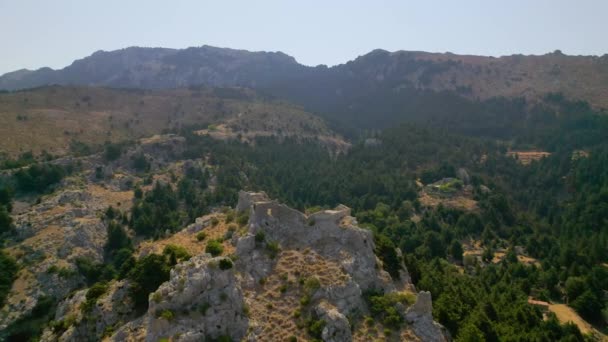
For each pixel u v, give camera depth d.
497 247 159.50
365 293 68.31
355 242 72.81
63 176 172.75
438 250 141.12
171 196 170.62
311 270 67.81
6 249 122.44
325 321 60.09
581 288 109.38
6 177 159.62
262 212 74.38
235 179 196.88
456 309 78.56
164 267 66.88
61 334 69.12
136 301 65.50
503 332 78.12
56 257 121.81
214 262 60.38
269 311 62.06
